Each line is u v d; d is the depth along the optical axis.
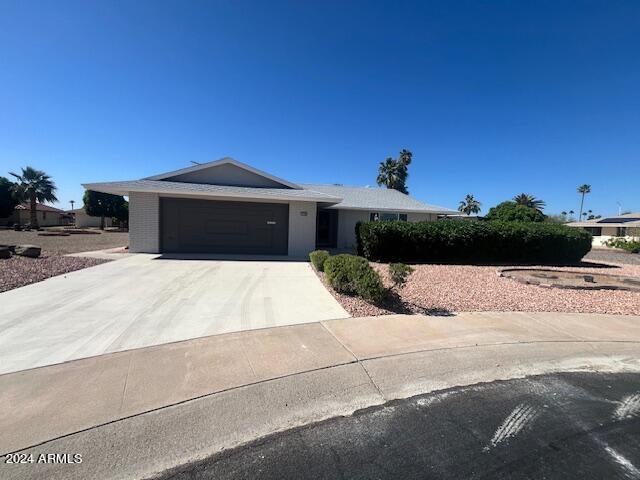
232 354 4.13
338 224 20.70
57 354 3.97
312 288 7.84
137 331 4.79
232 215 13.95
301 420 2.95
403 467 2.42
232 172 15.13
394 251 13.34
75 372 3.55
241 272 9.79
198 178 14.94
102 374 3.52
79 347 4.18
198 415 2.92
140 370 3.64
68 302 6.14
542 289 8.54
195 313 5.71
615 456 2.59
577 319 6.13
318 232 21.81
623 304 7.26
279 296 7.03
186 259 12.12
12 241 20.42
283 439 2.69
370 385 3.58
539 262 14.08
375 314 5.96
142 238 13.57
